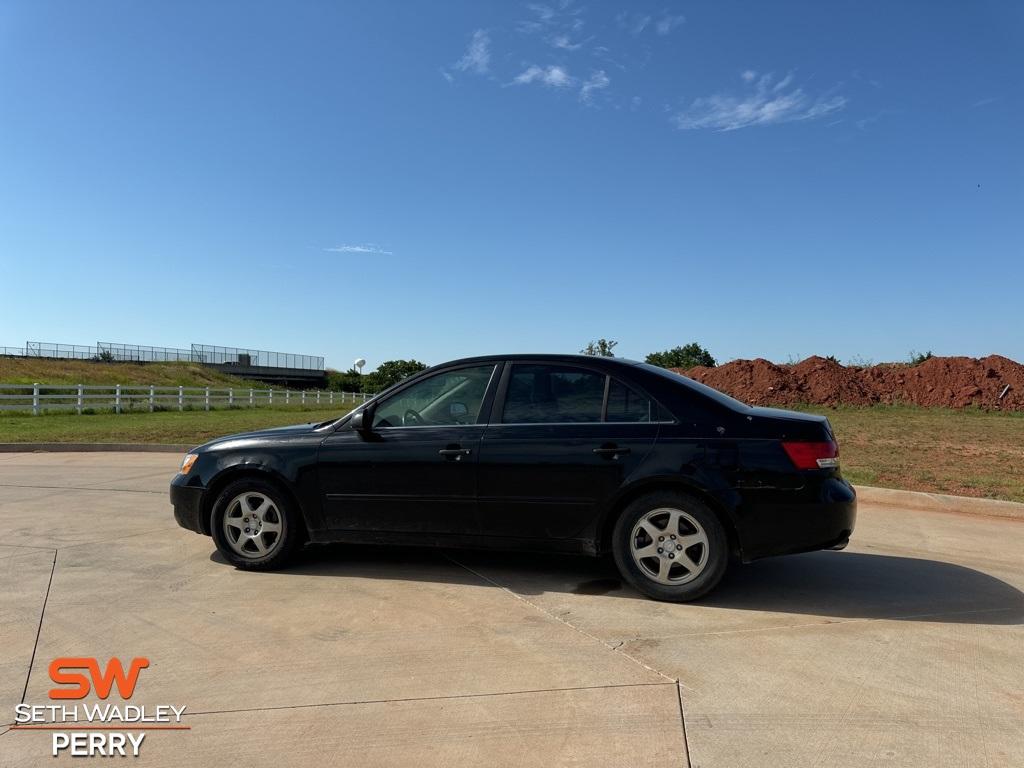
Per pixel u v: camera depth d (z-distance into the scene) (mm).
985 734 3025
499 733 3002
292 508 5344
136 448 14383
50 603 4590
